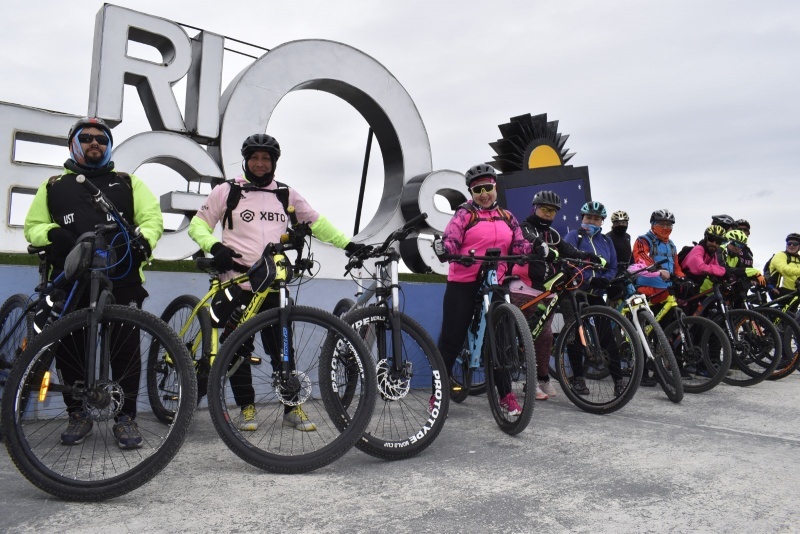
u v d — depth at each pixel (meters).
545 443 3.12
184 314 3.58
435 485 2.39
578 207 6.45
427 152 6.91
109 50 4.95
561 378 4.18
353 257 3.34
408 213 6.54
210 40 5.56
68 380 2.65
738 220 7.40
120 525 1.96
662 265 5.38
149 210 3.02
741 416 3.89
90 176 2.98
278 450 2.84
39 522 1.99
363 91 6.44
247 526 1.96
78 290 2.65
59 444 2.73
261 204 3.25
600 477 2.51
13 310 3.25
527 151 7.36
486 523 2.00
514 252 3.89
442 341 3.90
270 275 2.76
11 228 4.47
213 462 2.72
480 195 3.87
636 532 1.93
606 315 3.96
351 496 2.26
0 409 2.19
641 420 3.75
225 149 5.41
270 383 2.97
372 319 3.02
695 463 2.73
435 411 2.95
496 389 3.52
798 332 5.64
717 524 2.00
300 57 5.97
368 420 2.67
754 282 5.95
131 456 2.64
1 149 4.45
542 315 4.35
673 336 5.24
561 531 1.93
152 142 4.97
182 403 2.31
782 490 2.35
